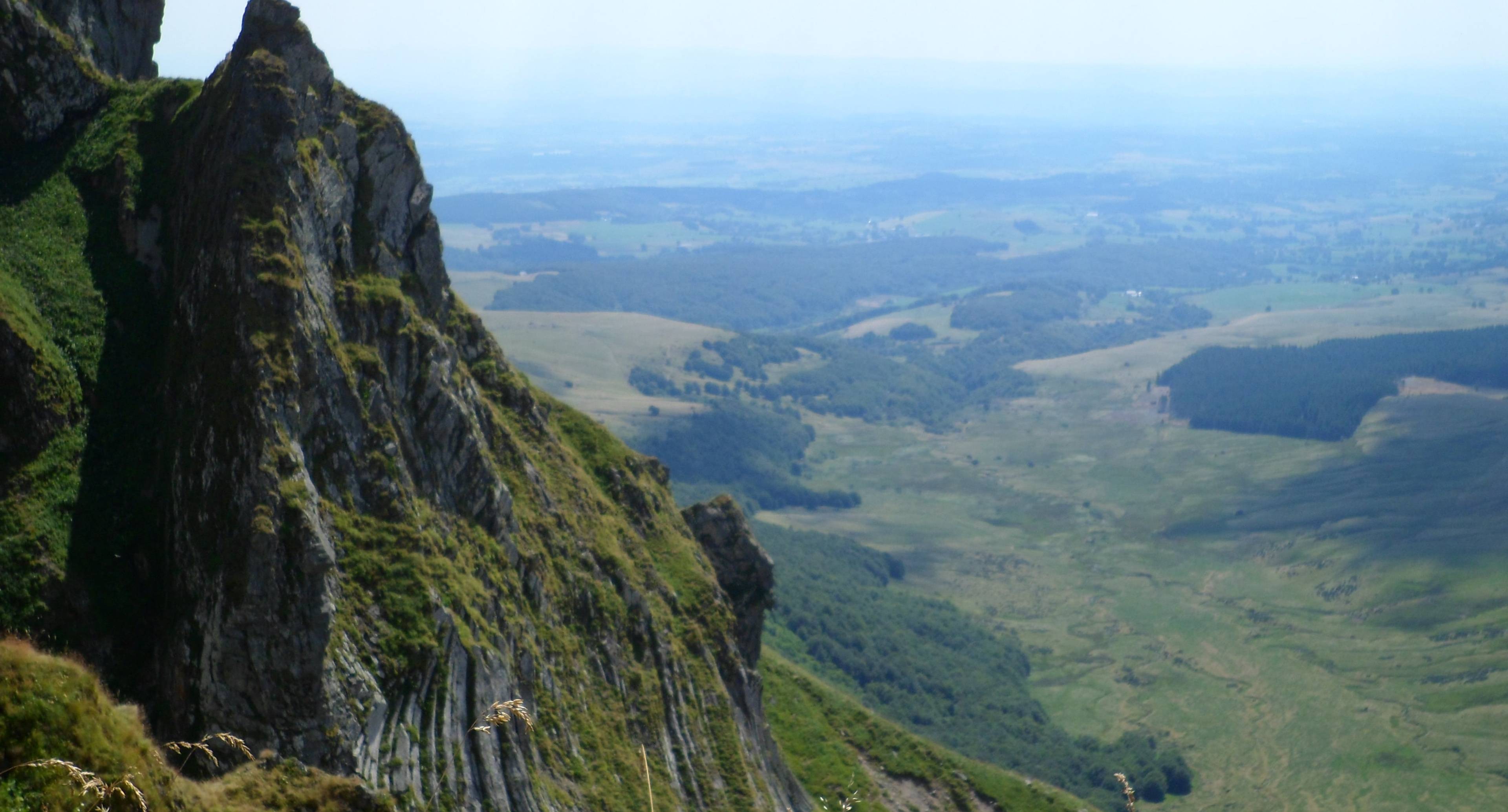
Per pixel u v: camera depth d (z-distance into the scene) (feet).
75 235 218.38
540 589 252.62
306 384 191.62
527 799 209.46
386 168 245.86
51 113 238.27
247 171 203.51
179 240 214.90
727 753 288.92
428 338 232.12
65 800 98.63
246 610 170.50
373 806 135.33
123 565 182.60
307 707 170.71
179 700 170.71
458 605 208.23
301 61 223.71
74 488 184.14
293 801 129.90
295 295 193.26
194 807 115.03
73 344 199.31
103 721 107.86
